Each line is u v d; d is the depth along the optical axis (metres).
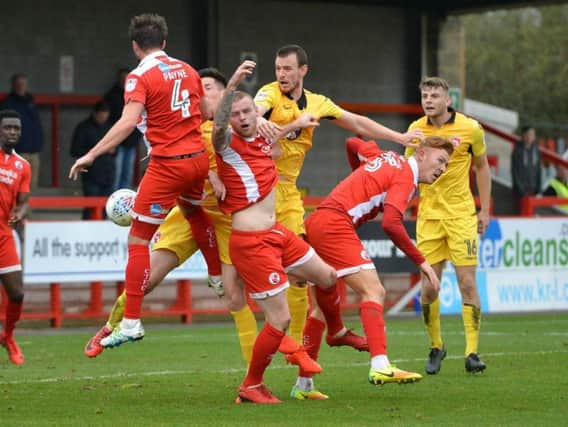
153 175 22.64
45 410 21.92
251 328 24.19
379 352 22.52
